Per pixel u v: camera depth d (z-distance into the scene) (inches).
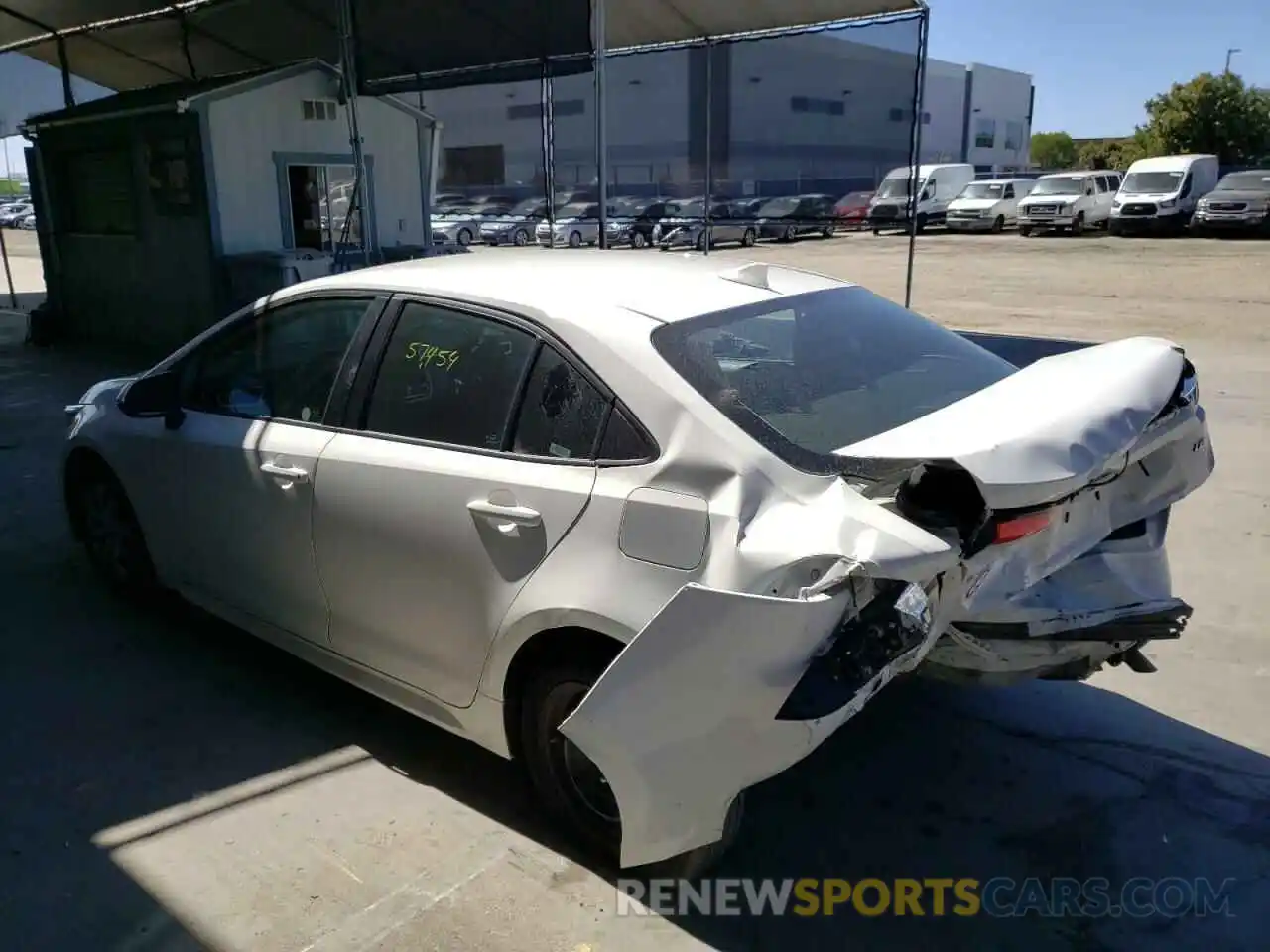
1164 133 1866.4
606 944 104.4
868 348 131.4
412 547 124.4
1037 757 138.3
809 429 110.0
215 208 422.3
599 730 98.8
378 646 133.6
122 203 466.9
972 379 133.2
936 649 111.3
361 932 105.7
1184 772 134.4
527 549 112.4
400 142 490.6
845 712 92.0
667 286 128.3
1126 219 1184.2
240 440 148.2
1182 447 123.5
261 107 430.3
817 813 126.5
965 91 2220.7
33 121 486.6
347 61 361.4
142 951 103.0
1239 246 1026.7
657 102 1036.5
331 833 121.8
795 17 392.5
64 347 490.3
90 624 179.0
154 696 154.4
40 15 462.3
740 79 730.8
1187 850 119.3
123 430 170.9
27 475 266.2
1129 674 160.6
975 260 949.2
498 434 119.0
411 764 137.0
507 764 137.6
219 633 176.2
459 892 111.7
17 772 134.3
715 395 107.0
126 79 571.2
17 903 109.7
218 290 427.5
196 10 423.8
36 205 505.7
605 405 110.6
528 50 340.8
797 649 92.0
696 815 98.7
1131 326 530.6
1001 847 120.1
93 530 189.3
